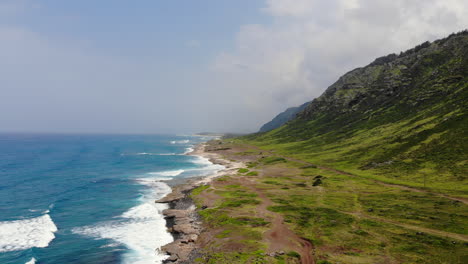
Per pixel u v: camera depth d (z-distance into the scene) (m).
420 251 38.19
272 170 119.12
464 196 65.06
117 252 42.12
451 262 34.62
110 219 57.88
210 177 107.25
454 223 48.00
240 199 69.00
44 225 53.53
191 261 37.75
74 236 48.47
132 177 107.88
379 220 52.06
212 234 46.91
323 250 39.44
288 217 54.22
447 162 87.94
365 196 70.38
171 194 77.94
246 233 46.09
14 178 102.44
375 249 39.47
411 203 61.31
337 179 92.44
